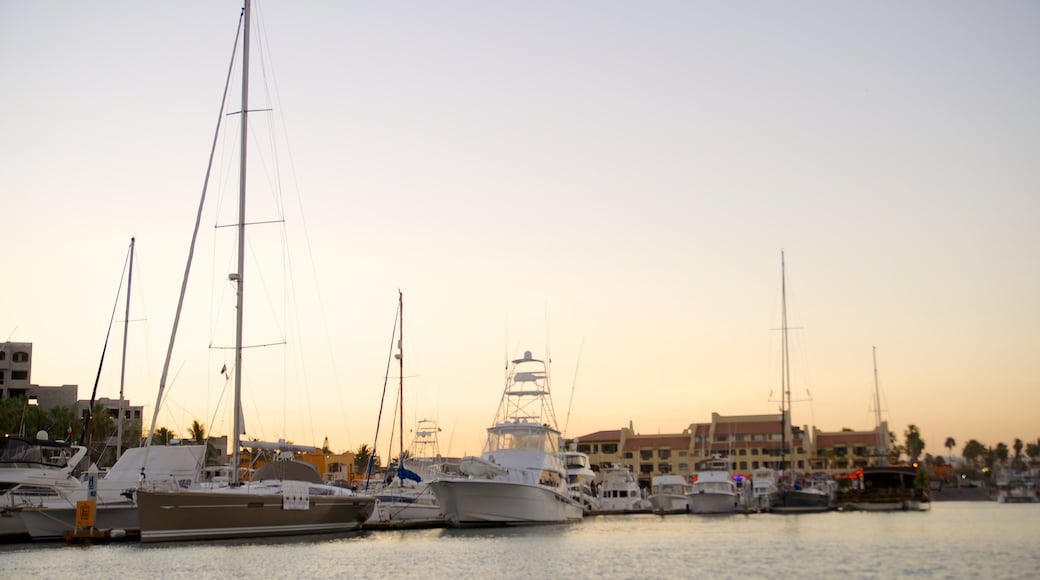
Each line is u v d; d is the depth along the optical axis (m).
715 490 112.12
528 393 82.25
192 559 47.44
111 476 60.28
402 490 79.81
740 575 44.28
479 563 48.47
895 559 51.16
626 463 167.38
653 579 42.94
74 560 46.91
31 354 133.25
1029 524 84.94
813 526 82.94
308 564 46.78
